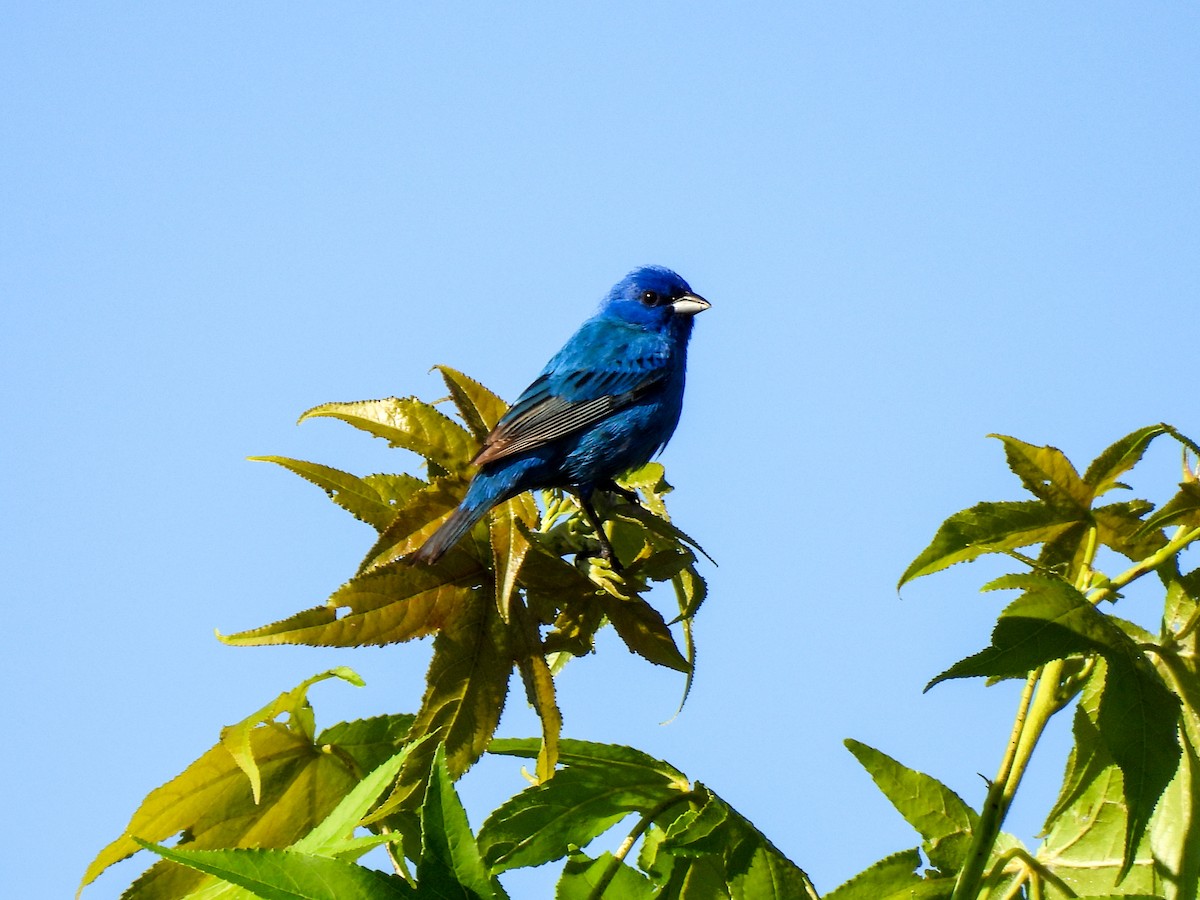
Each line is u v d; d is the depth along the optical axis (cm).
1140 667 833
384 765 654
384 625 884
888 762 928
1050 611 845
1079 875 944
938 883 909
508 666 905
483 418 979
